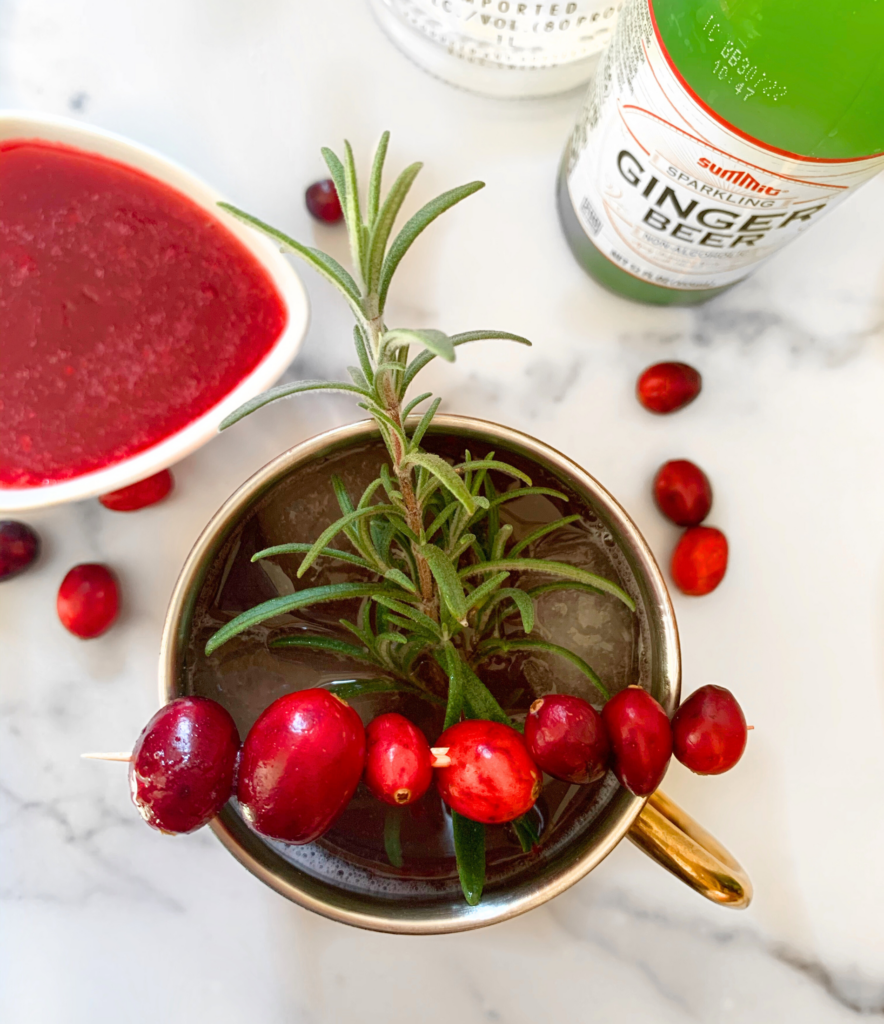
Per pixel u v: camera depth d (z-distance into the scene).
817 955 0.22
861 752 0.23
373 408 0.13
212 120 0.23
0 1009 0.22
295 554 0.19
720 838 0.23
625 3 0.17
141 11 0.23
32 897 0.23
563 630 0.18
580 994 0.22
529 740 0.15
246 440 0.23
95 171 0.22
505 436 0.17
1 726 0.23
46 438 0.22
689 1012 0.22
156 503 0.23
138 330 0.23
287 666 0.18
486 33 0.21
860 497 0.23
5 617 0.23
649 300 0.23
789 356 0.23
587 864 0.16
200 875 0.23
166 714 0.14
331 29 0.23
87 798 0.23
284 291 0.22
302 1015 0.22
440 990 0.22
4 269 0.22
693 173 0.17
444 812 0.18
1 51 0.23
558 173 0.23
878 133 0.15
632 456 0.23
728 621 0.23
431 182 0.23
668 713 0.16
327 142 0.23
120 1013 0.22
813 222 0.18
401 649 0.18
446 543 0.17
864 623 0.23
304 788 0.14
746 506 0.23
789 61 0.14
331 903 0.16
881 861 0.23
